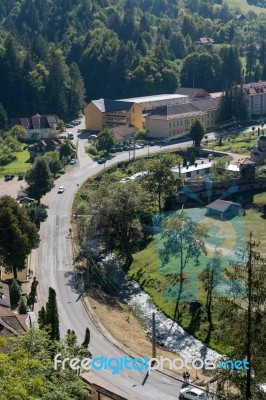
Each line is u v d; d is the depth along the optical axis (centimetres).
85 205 13312
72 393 5575
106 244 11131
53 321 7350
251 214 13125
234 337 5038
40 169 14175
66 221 13062
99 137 18750
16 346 5838
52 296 7431
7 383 4662
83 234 11162
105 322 8844
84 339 7925
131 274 10900
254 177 15050
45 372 5456
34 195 14125
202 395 6644
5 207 10100
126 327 8956
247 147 19125
